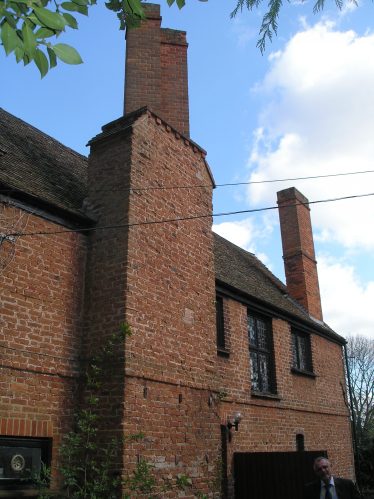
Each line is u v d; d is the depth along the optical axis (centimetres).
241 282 1324
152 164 884
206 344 901
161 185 891
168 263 857
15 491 634
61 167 1030
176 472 749
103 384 716
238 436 1052
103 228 808
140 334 751
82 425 680
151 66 1044
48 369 706
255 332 1268
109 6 396
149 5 1091
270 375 1270
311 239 1839
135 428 694
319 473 603
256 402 1147
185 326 857
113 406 695
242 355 1151
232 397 1068
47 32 264
